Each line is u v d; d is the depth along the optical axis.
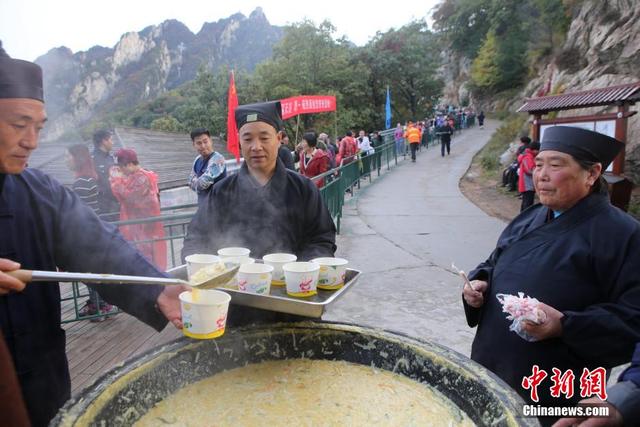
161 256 4.43
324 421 1.35
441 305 4.21
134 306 1.59
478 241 6.56
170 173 10.66
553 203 1.71
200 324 1.44
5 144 1.21
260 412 1.39
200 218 2.31
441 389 1.43
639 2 13.66
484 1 38.19
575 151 1.62
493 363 1.82
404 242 6.55
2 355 0.81
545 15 21.64
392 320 3.88
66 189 1.60
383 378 1.55
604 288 1.58
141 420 1.32
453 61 47.09
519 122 17.34
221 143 17.92
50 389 1.44
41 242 1.45
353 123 28.03
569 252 1.64
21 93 1.19
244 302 1.65
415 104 34.69
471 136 26.16
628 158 10.02
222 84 29.23
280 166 2.27
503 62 35.25
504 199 10.38
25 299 1.38
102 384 1.24
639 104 10.81
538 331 1.53
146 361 1.37
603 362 1.52
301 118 26.72
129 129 15.10
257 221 2.23
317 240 2.33
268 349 1.65
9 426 0.79
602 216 1.62
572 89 14.48
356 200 10.08
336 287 1.90
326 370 1.61
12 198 1.40
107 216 4.50
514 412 1.13
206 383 1.52
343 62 29.53
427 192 11.12
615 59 13.54
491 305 1.85
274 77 28.52
